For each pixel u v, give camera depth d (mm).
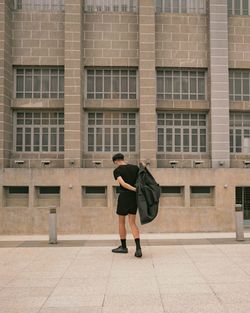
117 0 16984
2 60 15703
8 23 16203
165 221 15617
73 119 15945
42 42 16547
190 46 16875
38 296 6422
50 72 16828
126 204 9773
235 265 8648
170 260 9258
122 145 16812
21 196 15852
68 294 6520
